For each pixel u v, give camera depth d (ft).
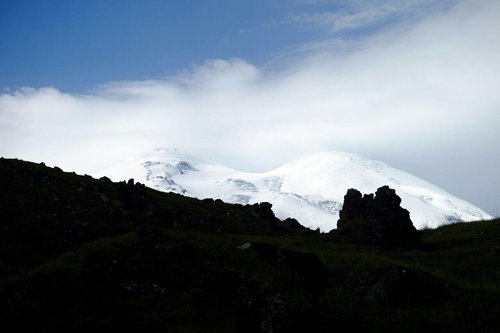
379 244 172.76
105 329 88.28
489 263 145.07
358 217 194.29
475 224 192.54
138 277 103.04
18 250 149.48
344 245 172.96
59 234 167.43
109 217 202.28
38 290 95.30
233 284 102.27
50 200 202.80
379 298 113.29
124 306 94.99
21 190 204.85
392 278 114.93
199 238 122.62
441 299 113.80
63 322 89.10
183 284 102.73
